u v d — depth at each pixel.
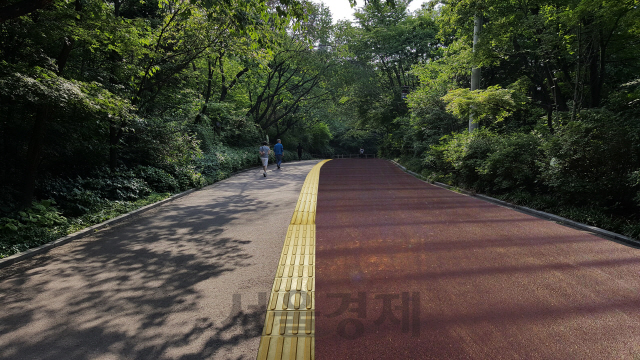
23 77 6.64
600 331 3.35
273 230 7.26
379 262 5.22
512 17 12.75
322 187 13.67
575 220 7.42
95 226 7.54
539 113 15.88
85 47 10.53
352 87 34.69
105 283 4.65
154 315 3.79
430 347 3.12
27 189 8.01
